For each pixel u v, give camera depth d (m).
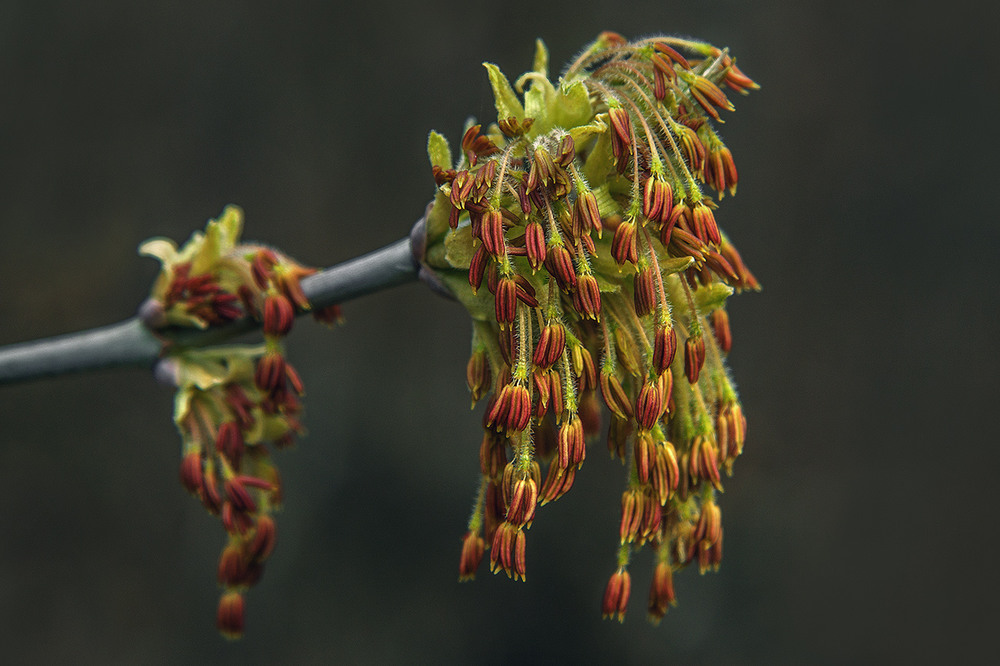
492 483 0.38
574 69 0.38
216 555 1.04
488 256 0.37
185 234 1.07
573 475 0.37
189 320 0.40
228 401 0.41
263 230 1.08
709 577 1.11
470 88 1.09
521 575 0.37
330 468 1.05
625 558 0.38
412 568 1.04
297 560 1.02
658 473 0.37
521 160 0.37
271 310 0.40
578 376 0.37
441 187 0.37
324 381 1.06
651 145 0.37
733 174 0.37
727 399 0.38
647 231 0.37
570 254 0.37
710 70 0.38
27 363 0.41
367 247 1.10
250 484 0.41
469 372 0.38
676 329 0.38
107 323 1.06
